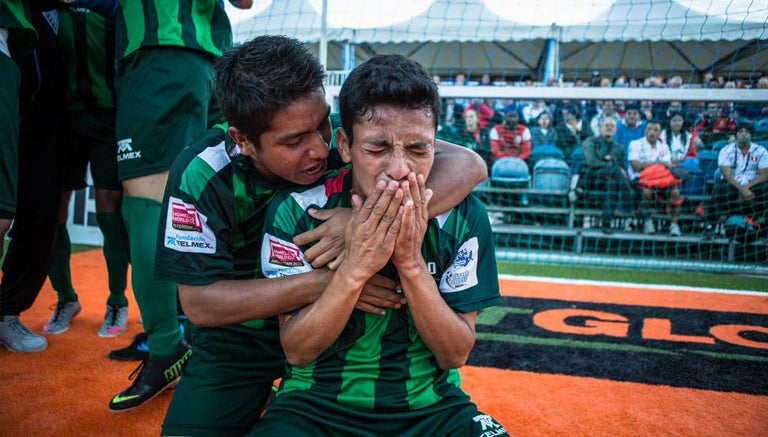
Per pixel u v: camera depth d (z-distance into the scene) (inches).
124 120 74.1
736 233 209.8
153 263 74.0
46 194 90.9
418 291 44.9
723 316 127.0
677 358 96.8
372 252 43.0
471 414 47.1
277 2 256.5
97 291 138.8
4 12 66.2
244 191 56.1
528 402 78.2
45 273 96.0
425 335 46.9
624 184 222.1
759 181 208.2
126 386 83.0
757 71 243.9
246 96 46.1
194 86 74.0
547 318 124.7
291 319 48.4
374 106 41.5
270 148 48.5
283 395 48.9
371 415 46.5
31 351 95.3
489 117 238.5
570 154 234.7
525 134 234.8
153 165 72.9
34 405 75.7
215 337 59.1
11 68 68.4
